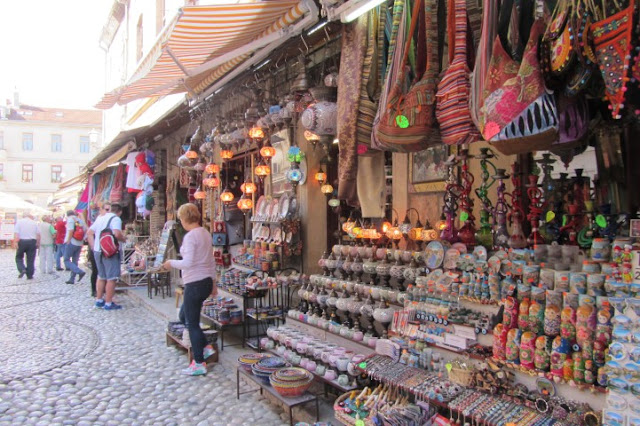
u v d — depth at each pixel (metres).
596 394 2.25
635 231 2.30
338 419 3.26
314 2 3.54
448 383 2.86
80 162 41.88
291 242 5.83
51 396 4.20
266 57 4.77
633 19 1.70
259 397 4.13
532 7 2.28
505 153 2.30
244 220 8.05
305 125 3.86
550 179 3.01
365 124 3.27
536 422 2.34
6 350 5.64
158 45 3.96
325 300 4.36
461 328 2.92
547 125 2.04
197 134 7.39
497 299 2.84
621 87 1.74
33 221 12.45
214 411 3.87
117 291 10.03
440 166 3.91
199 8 3.28
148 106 10.01
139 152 10.59
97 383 4.52
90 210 16.23
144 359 5.26
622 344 2.06
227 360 4.98
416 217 4.17
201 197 8.46
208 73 5.40
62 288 10.70
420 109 2.62
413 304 3.37
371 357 3.48
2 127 39.81
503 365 2.67
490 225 3.31
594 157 2.96
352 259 4.40
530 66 2.07
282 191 6.34
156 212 11.62
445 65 3.06
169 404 4.00
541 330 2.54
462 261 3.19
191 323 4.75
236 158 7.96
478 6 2.68
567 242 2.88
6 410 3.89
